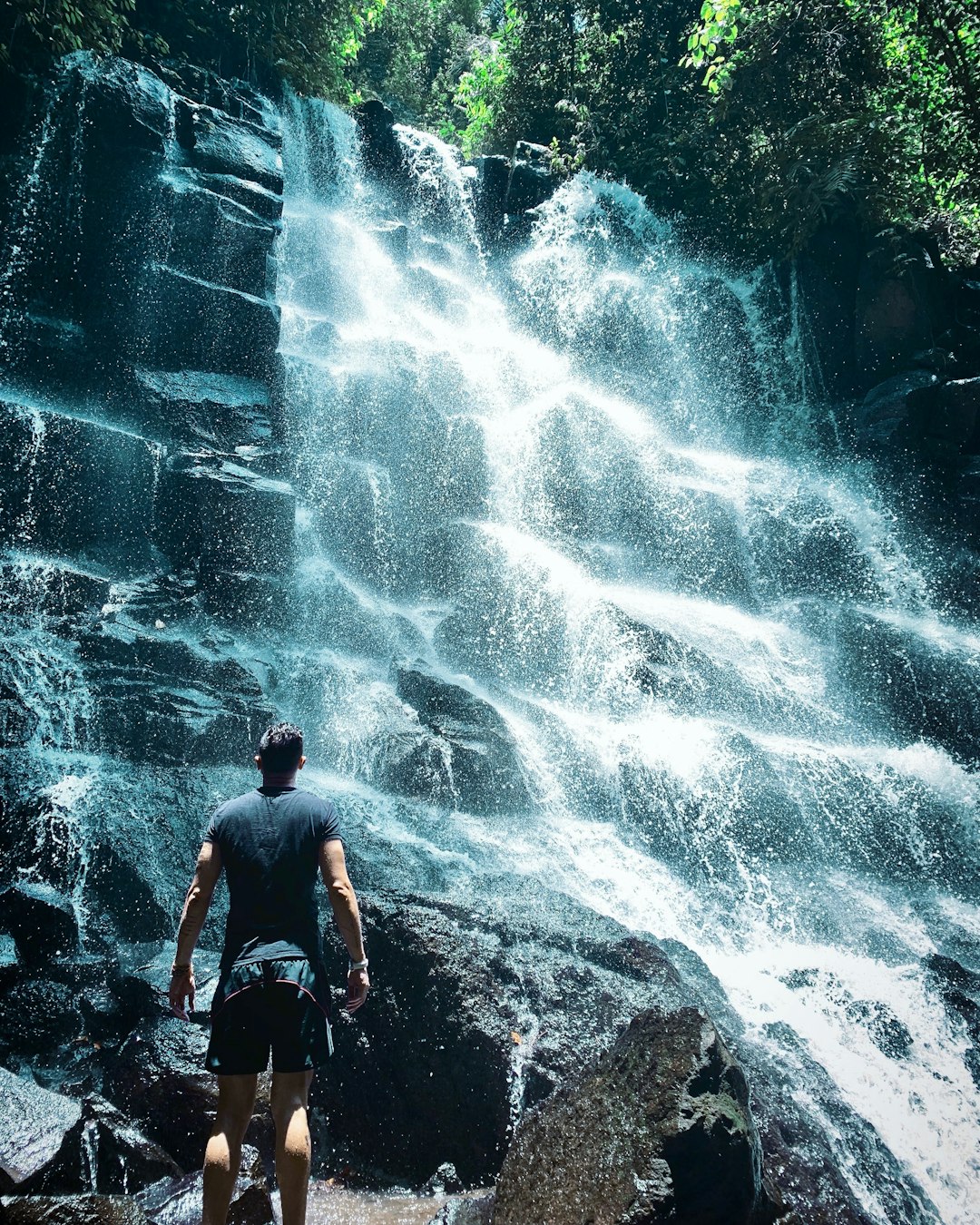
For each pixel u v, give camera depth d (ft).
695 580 36.76
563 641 30.25
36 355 31.32
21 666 22.31
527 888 18.76
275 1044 9.25
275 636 28.99
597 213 53.26
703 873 24.08
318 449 36.11
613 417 41.83
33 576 25.50
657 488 38.01
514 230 53.01
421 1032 13.56
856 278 47.52
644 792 25.08
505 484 38.58
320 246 44.52
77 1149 10.91
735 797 25.05
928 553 39.17
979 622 36.17
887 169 47.39
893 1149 14.93
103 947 17.03
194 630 26.99
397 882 18.81
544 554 33.50
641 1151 9.29
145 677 23.85
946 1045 17.62
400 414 37.93
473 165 56.08
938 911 23.38
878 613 34.81
